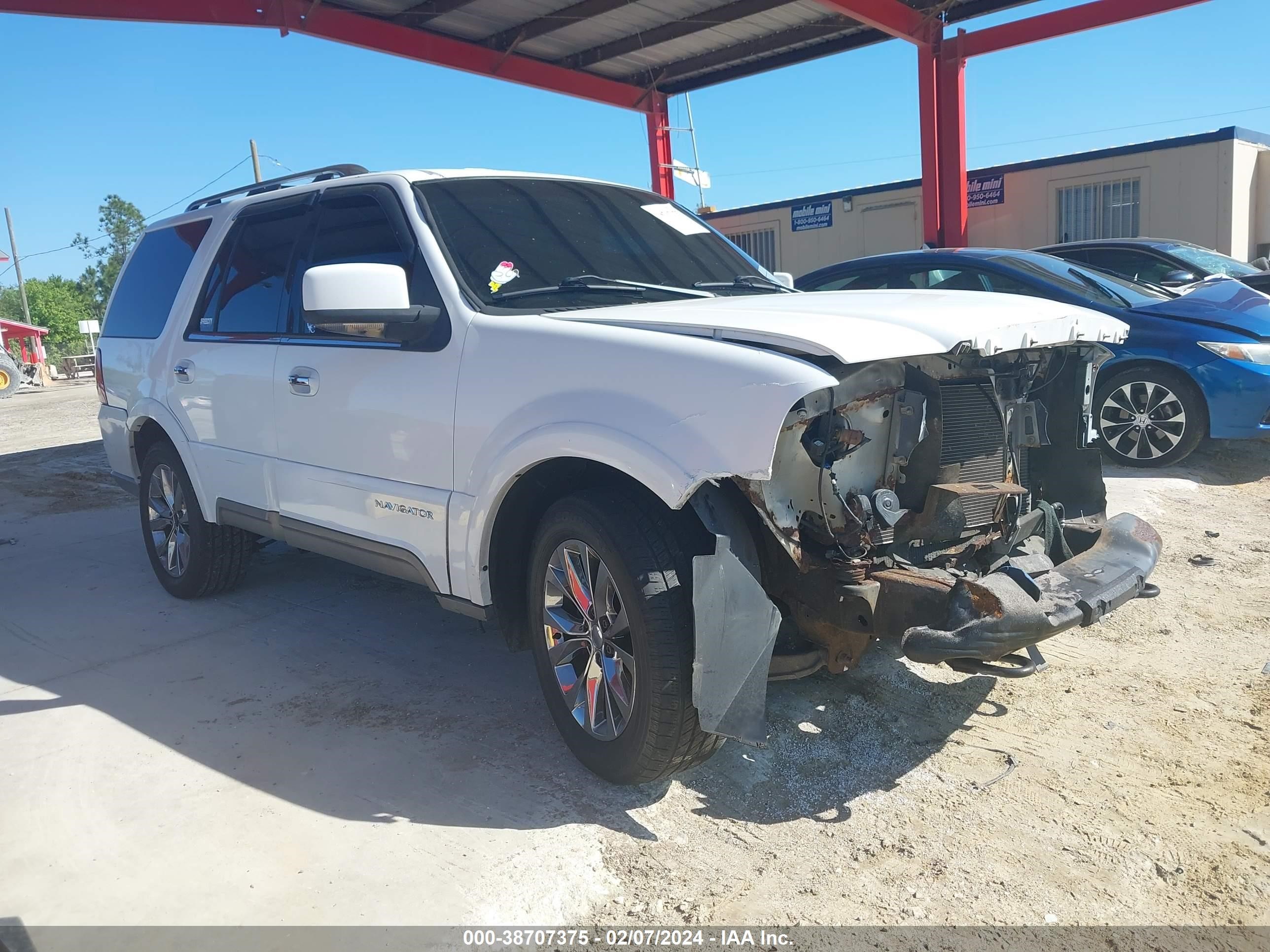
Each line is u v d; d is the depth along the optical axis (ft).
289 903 8.02
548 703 10.25
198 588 15.99
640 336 9.00
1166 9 38.75
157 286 16.67
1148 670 12.22
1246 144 51.96
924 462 9.32
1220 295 23.40
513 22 42.39
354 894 8.11
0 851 8.95
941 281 24.41
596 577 9.48
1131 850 8.50
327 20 38.42
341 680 12.77
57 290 276.41
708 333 8.86
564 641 9.98
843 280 25.91
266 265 13.93
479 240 11.62
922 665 12.51
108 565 19.22
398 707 11.86
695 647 8.50
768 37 45.32
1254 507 19.80
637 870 8.38
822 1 38.63
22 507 25.71
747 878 8.25
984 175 60.23
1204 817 8.96
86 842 9.05
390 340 11.09
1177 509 19.67
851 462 8.94
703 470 8.09
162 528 16.63
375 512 11.44
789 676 9.61
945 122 45.27
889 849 8.63
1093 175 55.67
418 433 10.74
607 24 42.50
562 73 47.78
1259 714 10.94
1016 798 9.41
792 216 65.77
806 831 8.94
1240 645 12.89
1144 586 10.30
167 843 8.98
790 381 7.80
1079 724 10.87
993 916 7.70
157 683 12.87
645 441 8.45
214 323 14.66
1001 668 9.06
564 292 11.34
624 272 12.31
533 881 8.23
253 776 10.20
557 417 9.20
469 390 10.16
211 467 14.57
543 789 9.77
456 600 10.62
